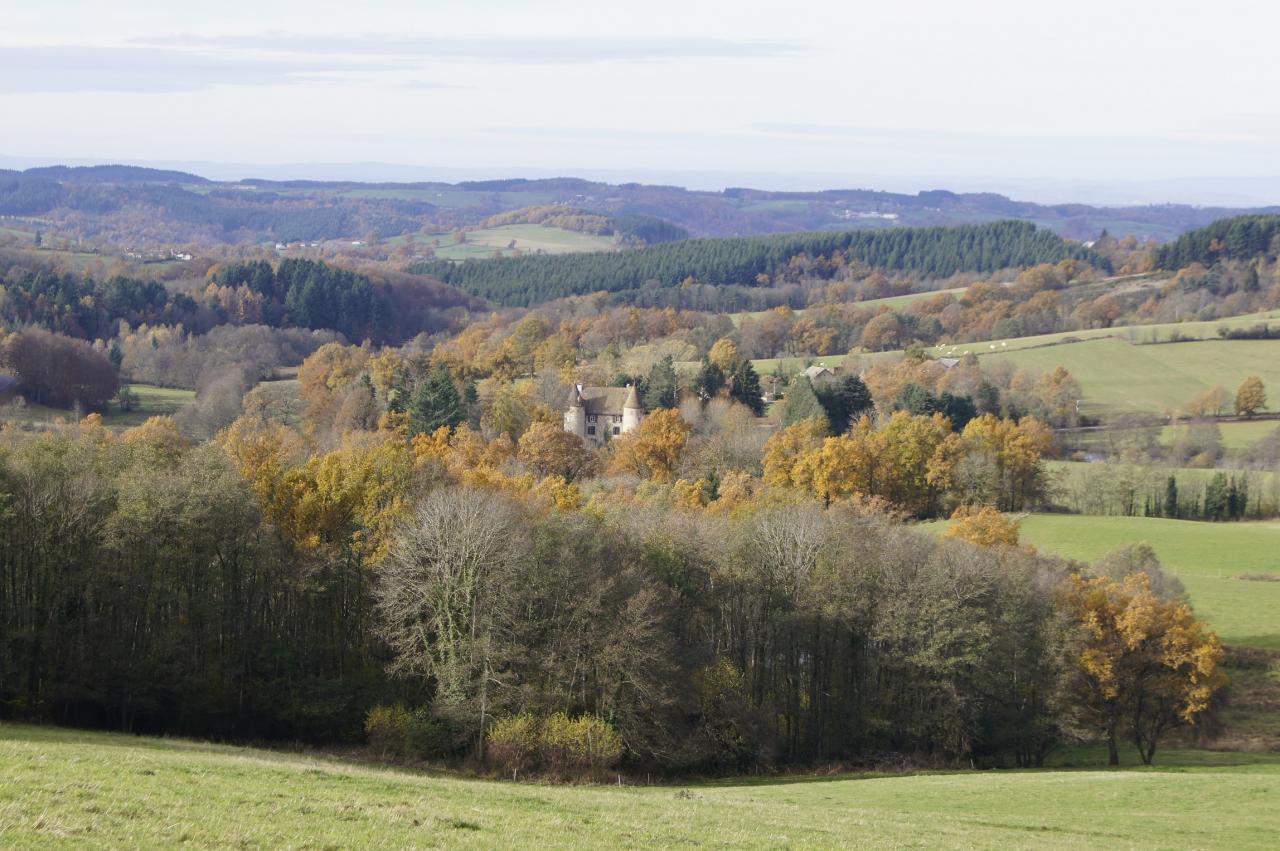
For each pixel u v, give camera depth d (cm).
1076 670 7538
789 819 3728
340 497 7650
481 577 6462
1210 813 4666
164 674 6212
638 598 6425
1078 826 4309
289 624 7000
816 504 11025
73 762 3162
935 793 5138
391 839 2678
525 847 2752
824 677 7462
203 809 2747
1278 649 9188
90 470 6956
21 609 6244
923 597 7344
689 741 6488
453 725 6184
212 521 6569
